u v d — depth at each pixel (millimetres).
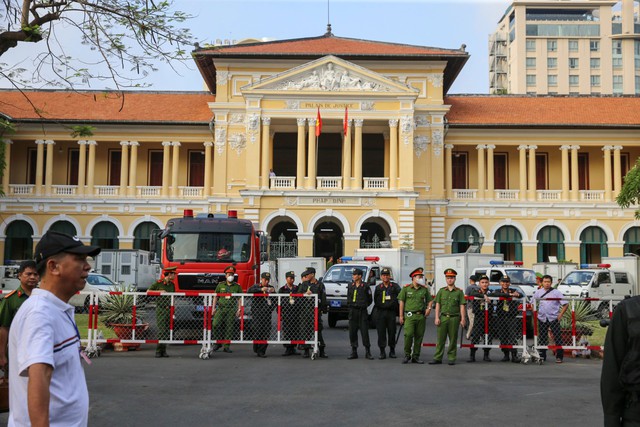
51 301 5051
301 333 19781
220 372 16750
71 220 56219
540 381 15852
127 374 16234
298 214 51344
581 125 56656
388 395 13781
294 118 52406
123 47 16125
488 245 57156
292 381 15492
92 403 12750
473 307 19875
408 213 51281
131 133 57094
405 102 52094
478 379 16109
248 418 11570
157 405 12609
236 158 55438
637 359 5680
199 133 57375
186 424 11117
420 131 56531
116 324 20750
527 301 19984
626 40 139875
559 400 13367
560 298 19828
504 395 13891
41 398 4656
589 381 15891
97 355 19609
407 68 56594
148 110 57844
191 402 12906
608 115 58594
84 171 56625
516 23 140750
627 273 38500
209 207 55344
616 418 5777
